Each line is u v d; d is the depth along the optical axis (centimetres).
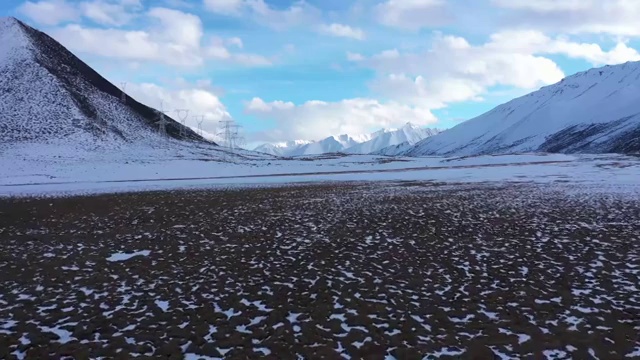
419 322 897
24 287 1173
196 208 2725
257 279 1210
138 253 1545
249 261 1406
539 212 2244
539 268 1255
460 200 2820
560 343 791
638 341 798
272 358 753
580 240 1584
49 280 1232
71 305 1031
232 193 3681
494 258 1380
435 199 2905
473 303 997
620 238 1597
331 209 2552
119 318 943
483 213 2264
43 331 882
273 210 2564
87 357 765
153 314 966
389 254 1455
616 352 759
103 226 2120
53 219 2386
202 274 1269
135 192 3922
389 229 1886
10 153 7669
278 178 5572
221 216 2369
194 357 764
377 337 827
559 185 3659
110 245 1680
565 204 2505
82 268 1357
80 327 895
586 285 1102
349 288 1116
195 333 857
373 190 3659
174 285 1170
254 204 2877
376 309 968
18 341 837
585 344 786
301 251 1523
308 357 756
